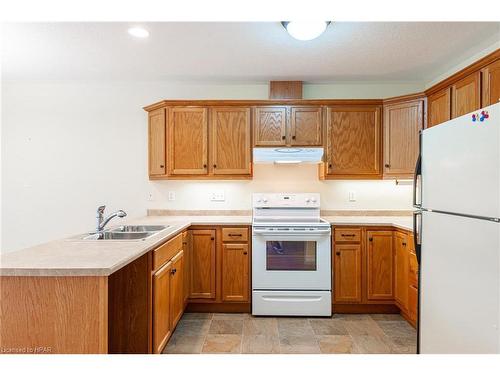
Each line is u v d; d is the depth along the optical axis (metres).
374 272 2.79
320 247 2.73
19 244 3.35
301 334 2.42
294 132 3.04
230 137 3.05
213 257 2.84
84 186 3.36
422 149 1.73
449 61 2.70
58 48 2.46
